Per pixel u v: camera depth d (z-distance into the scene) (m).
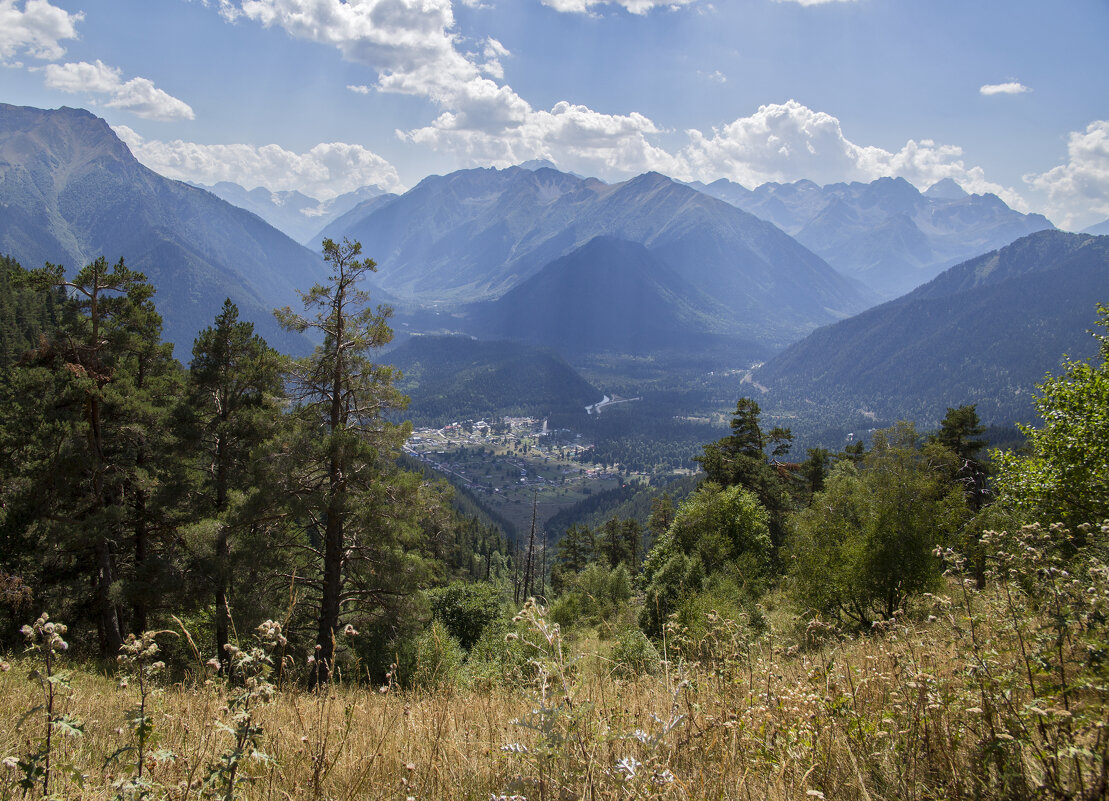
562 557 54.81
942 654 3.31
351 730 3.58
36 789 2.28
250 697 2.28
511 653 4.85
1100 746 2.01
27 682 5.21
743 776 2.43
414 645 11.68
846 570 13.74
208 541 14.98
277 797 2.55
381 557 14.19
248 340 17.64
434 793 2.63
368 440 15.06
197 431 16.50
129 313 16.27
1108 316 14.38
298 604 14.86
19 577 14.24
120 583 15.00
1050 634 2.35
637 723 2.85
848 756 2.61
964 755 2.50
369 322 15.39
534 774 2.33
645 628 14.16
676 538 25.06
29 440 15.70
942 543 13.23
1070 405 13.67
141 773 2.16
